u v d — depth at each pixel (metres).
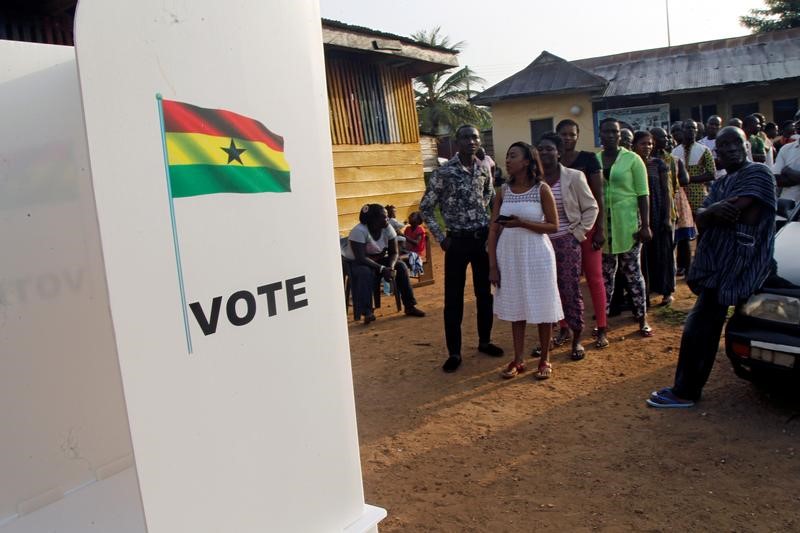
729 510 2.99
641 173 5.49
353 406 2.12
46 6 2.58
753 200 3.66
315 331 1.96
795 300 3.63
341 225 9.24
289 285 1.86
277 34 1.82
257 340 1.78
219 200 1.67
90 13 1.40
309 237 1.92
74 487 2.30
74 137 2.22
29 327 2.16
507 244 4.74
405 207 10.46
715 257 3.83
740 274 3.71
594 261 5.38
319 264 1.96
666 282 6.50
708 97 20.80
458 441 3.98
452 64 10.29
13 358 2.13
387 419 4.41
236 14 1.70
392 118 10.20
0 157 2.05
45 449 2.22
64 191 2.21
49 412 2.22
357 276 7.07
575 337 5.25
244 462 1.76
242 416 1.75
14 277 2.11
